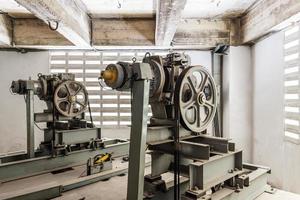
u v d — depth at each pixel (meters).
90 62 4.40
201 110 2.16
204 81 2.11
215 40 3.84
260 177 2.48
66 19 2.65
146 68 1.64
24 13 3.62
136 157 1.63
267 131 3.31
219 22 3.84
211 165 1.93
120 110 4.43
